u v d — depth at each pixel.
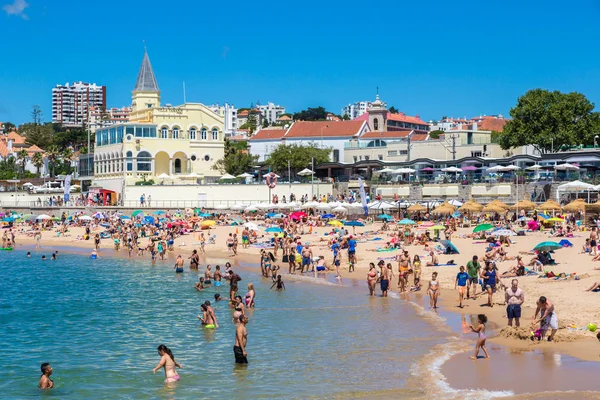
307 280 56.44
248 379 29.31
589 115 122.62
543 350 30.33
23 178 194.12
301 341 35.44
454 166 123.06
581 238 67.50
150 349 35.47
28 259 81.50
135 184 132.38
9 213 132.00
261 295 49.91
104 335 39.09
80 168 166.75
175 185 127.06
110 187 139.00
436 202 100.12
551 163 111.75
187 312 45.25
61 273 67.94
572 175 104.12
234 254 76.62
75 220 118.81
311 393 26.94
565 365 27.91
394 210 100.75
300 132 162.62
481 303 42.41
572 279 45.00
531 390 25.12
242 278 59.28
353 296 47.94
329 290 51.00
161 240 84.81
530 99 122.00
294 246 63.28
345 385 27.62
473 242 69.56
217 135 153.88
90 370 31.83
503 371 27.64
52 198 142.62
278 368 30.69
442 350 31.80
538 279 46.19
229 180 134.38
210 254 78.25
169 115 149.00
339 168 133.50
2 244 97.12
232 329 39.31
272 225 97.75
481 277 44.03
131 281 60.78
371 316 40.69
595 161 107.44
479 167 119.62
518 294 33.97
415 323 38.16
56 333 39.97
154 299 50.84
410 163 125.38
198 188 126.38
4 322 43.41
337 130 159.75
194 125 151.50
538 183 103.88
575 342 31.09
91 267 72.44
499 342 32.44
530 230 77.25
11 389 29.34
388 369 29.39
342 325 38.69
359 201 113.19
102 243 97.06
